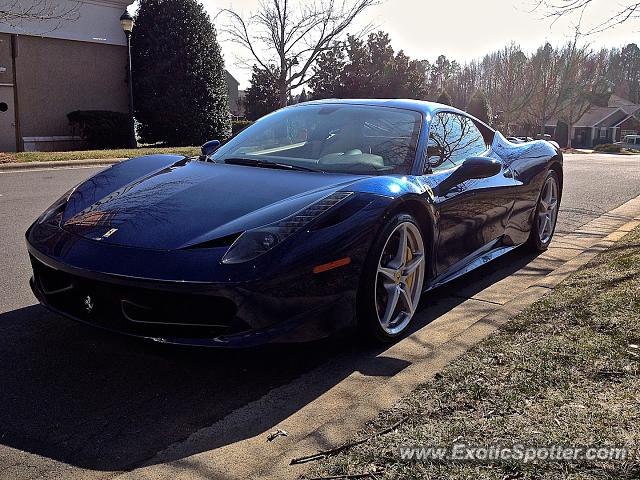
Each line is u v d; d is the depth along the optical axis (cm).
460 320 374
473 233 413
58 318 362
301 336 279
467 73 7281
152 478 214
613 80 7394
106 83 2081
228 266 265
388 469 204
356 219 300
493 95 6028
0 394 273
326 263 283
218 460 226
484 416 236
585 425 224
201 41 2116
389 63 3497
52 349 321
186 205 309
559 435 218
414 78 3566
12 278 444
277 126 418
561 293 379
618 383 255
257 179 338
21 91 1877
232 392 281
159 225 293
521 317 344
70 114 1964
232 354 304
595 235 620
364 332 319
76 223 311
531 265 507
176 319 269
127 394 277
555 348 294
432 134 399
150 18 2084
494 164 390
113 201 325
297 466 213
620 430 220
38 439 239
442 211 367
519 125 6303
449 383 265
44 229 319
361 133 392
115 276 269
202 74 2125
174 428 250
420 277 355
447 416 238
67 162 1405
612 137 6725
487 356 291
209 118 2148
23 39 1861
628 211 770
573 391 250
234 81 5997
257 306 266
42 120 1936
